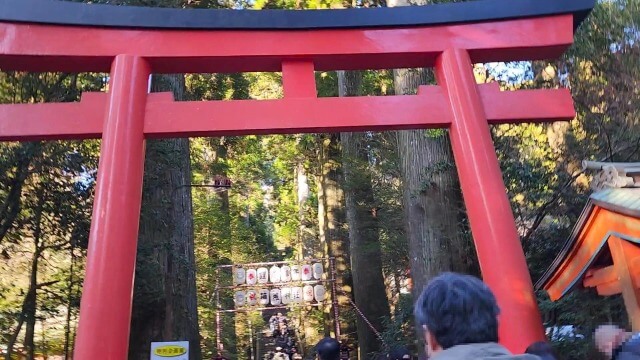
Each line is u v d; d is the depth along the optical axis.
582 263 4.71
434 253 6.75
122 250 3.47
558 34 4.20
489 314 1.61
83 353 3.18
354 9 4.20
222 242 16.92
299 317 21.25
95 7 3.97
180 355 6.06
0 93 6.71
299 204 21.59
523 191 7.69
